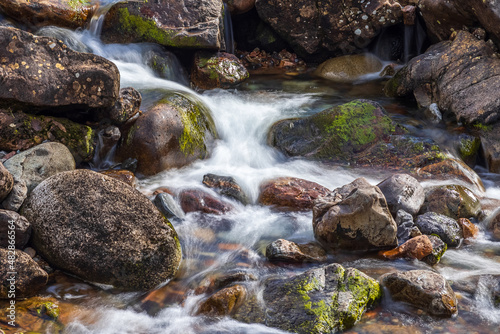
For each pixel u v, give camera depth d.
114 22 7.16
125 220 3.82
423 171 5.39
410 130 6.21
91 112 5.16
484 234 4.59
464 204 4.73
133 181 4.97
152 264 3.79
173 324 3.44
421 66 6.71
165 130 5.34
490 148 5.70
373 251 4.26
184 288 3.82
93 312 3.52
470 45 6.45
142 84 6.46
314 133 5.92
